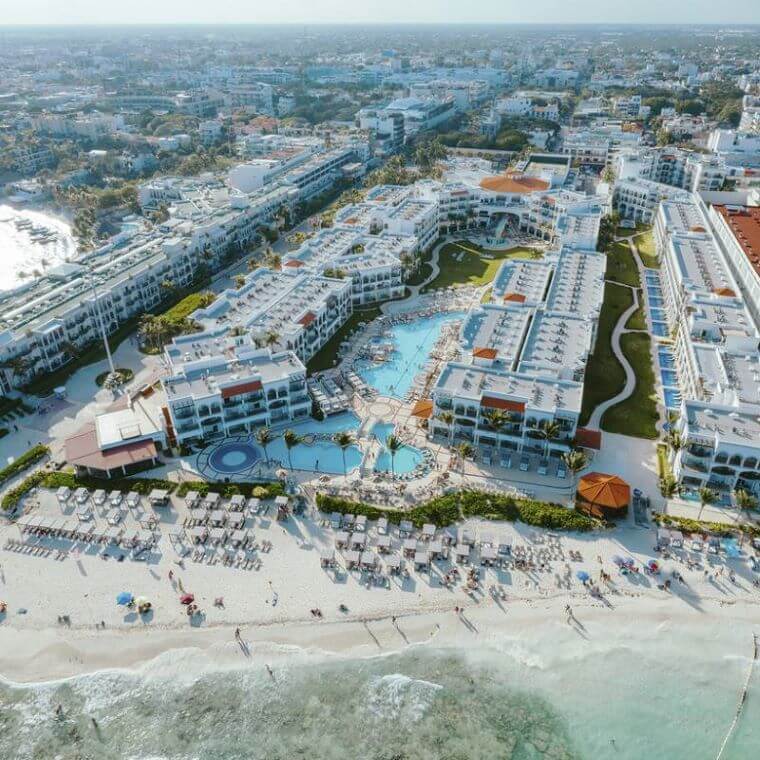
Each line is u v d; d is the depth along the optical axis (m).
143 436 131.50
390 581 107.62
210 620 101.75
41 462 132.75
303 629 100.75
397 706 92.19
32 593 105.81
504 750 87.88
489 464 130.38
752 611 102.81
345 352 172.00
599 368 163.00
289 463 131.38
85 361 169.38
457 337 176.38
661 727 90.19
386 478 126.69
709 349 149.12
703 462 120.06
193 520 117.50
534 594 105.44
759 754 87.38
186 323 164.62
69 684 94.81
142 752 87.81
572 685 94.56
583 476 123.06
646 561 109.69
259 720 90.94
